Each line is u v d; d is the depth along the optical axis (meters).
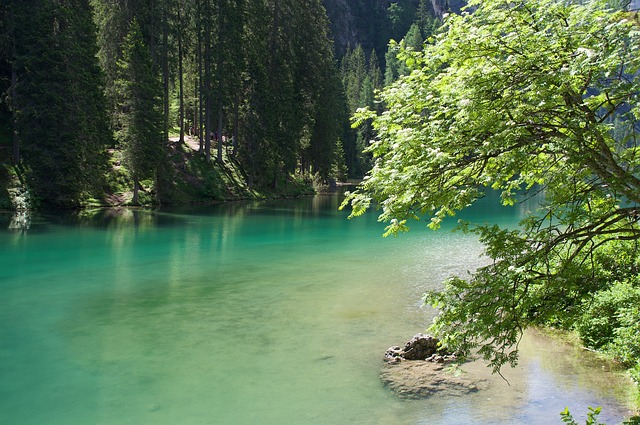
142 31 45.78
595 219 5.21
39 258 18.95
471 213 36.47
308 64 57.59
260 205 43.31
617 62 4.55
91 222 29.02
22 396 8.09
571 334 10.95
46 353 9.87
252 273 17.17
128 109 41.94
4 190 31.94
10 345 10.27
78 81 34.47
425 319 12.28
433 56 5.93
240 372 9.09
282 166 55.47
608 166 5.08
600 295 10.45
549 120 5.41
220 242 23.56
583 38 5.06
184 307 13.10
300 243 23.62
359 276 16.83
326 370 9.19
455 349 5.69
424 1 143.12
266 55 52.59
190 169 45.91
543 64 5.14
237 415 7.54
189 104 58.34
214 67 48.34
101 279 15.98
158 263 18.59
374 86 94.62
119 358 9.66
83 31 35.91
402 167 5.84
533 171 6.18
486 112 5.26
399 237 25.59
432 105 5.90
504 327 5.19
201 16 49.19
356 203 6.31
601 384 8.48
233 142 55.66
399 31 144.25
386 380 8.76
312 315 12.54
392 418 7.46
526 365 9.34
